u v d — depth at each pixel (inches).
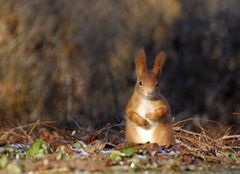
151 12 633.0
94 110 567.8
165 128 342.3
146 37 625.9
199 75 655.1
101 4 603.5
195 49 650.8
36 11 592.7
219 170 297.7
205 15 652.1
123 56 608.1
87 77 584.4
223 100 636.7
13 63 576.7
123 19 613.0
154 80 338.6
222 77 650.8
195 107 633.6
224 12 652.7
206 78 654.5
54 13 593.6
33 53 582.6
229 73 650.8
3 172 277.6
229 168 304.8
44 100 568.4
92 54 593.6
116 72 598.2
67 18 593.9
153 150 320.2
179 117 558.9
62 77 578.9
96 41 597.3
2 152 325.4
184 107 629.9
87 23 596.7
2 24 584.4
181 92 637.3
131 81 601.9
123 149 315.0
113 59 601.0
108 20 604.4
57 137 402.9
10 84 569.3
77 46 590.9
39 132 430.0
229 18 652.7
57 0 595.5
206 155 335.3
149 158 308.2
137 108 342.0
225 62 652.7
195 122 469.4
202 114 625.6
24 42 583.2
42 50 585.9
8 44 581.0
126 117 347.3
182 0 650.2
